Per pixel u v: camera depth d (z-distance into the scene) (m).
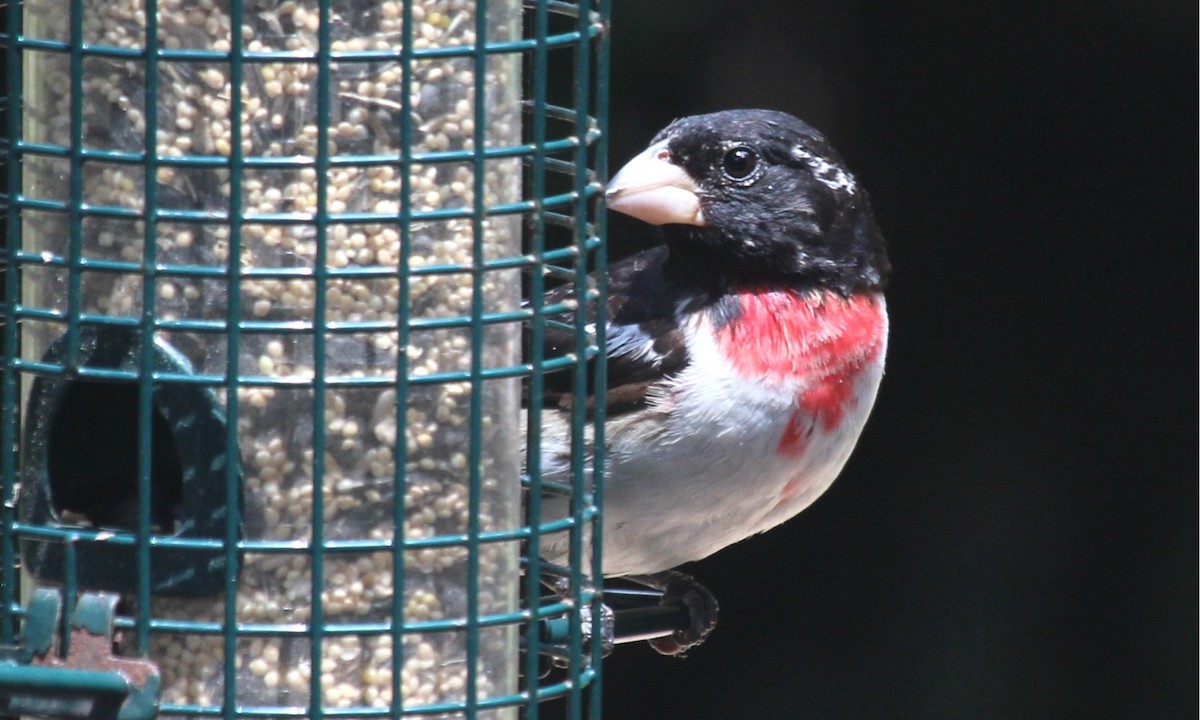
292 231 6.70
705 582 13.67
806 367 8.93
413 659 6.89
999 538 13.60
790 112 13.80
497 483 7.15
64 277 6.90
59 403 6.69
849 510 13.69
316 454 6.46
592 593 7.20
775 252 9.06
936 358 13.83
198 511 6.53
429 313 6.92
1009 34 13.89
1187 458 13.58
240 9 6.29
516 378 7.20
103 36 6.74
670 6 13.59
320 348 6.46
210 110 6.66
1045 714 13.32
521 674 7.62
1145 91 13.81
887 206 13.95
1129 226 13.82
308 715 6.61
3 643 6.60
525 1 7.71
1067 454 13.67
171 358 6.51
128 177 6.75
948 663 13.43
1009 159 13.93
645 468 8.87
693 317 9.02
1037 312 13.84
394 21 6.75
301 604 6.73
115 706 6.28
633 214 9.11
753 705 13.53
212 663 6.68
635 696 13.61
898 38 13.93
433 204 6.87
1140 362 13.73
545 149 6.82
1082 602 13.48
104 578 6.58
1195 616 13.36
